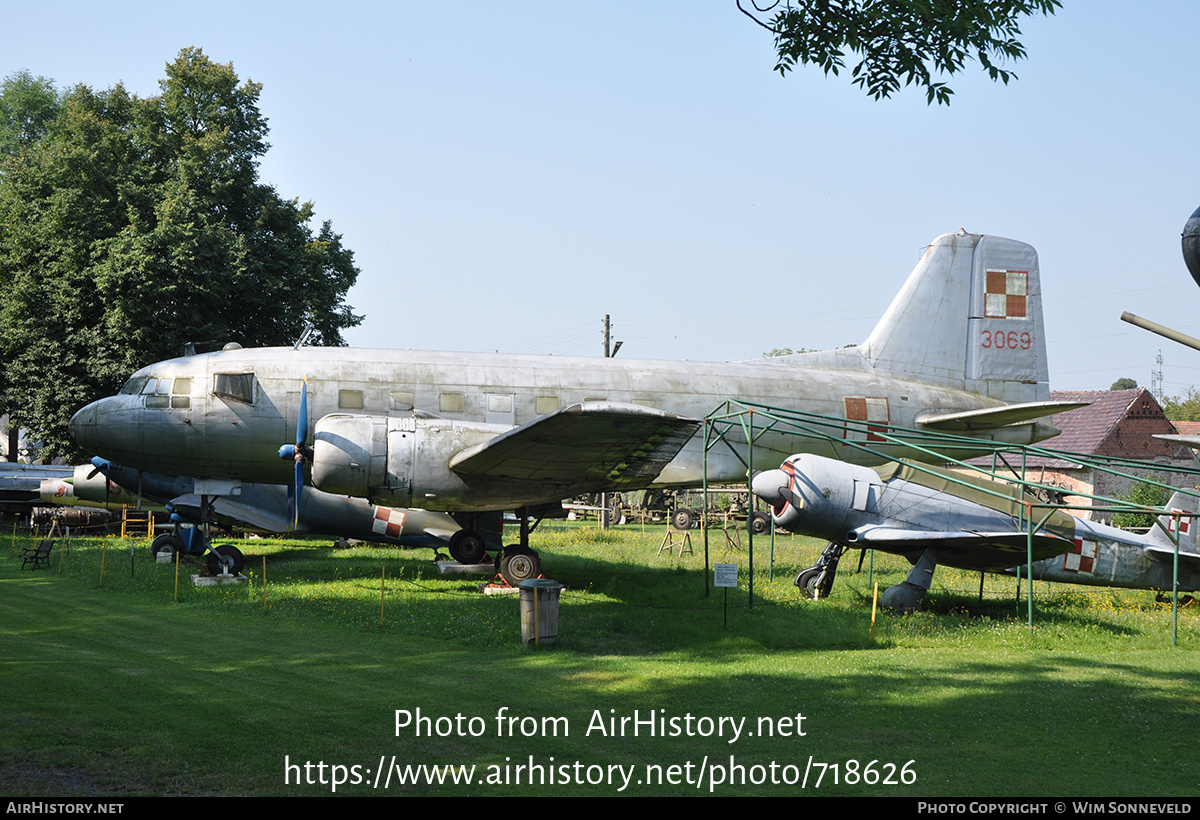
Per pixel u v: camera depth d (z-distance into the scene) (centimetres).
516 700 977
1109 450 3891
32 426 3120
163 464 1991
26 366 3034
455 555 2145
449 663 1164
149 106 3186
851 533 1705
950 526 1748
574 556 2553
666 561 2450
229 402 1927
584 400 2042
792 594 1819
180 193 2969
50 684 986
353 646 1262
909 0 1126
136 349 2861
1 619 1437
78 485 2927
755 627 1435
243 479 2048
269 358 1986
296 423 1938
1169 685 1116
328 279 3441
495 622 1433
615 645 1309
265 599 1550
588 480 1812
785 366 2294
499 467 1709
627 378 2097
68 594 1725
